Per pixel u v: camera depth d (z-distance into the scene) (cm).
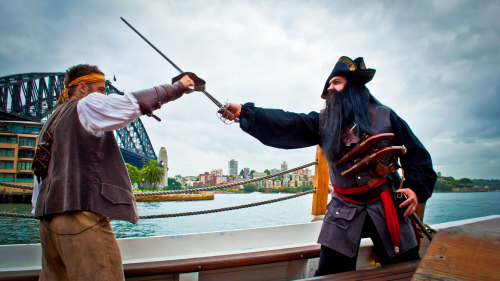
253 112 143
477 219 259
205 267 168
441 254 68
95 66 132
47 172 110
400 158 144
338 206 141
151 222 1118
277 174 233
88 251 103
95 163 109
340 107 141
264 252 184
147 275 158
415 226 145
